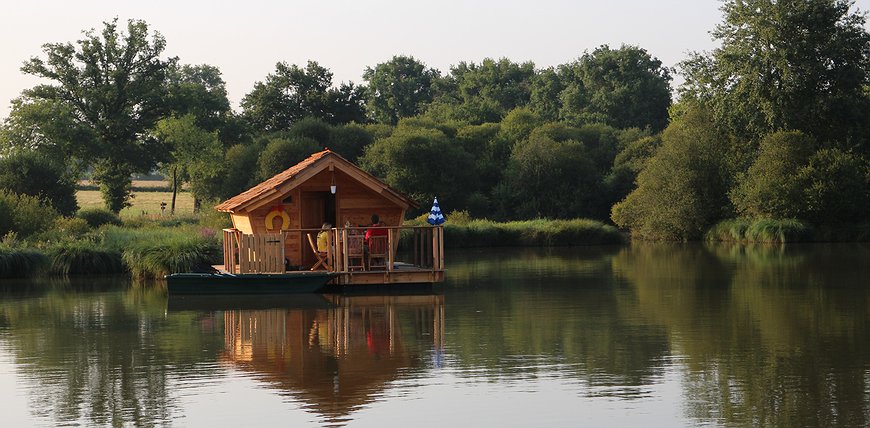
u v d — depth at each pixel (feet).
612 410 42.75
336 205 96.12
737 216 193.26
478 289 93.91
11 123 239.71
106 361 55.47
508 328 66.95
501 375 50.42
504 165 255.29
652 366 52.39
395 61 422.82
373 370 52.01
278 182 95.25
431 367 52.70
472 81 395.55
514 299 84.89
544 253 158.20
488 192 247.50
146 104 270.67
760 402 43.86
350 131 267.39
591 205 236.02
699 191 196.03
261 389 47.62
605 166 261.65
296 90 316.19
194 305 81.97
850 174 182.09
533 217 230.48
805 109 189.78
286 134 265.54
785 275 106.63
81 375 51.44
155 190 348.59
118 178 253.24
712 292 89.15
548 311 76.13
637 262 132.36
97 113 261.65
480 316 73.31
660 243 186.70
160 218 195.62
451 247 176.35
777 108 190.90
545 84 365.20
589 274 111.55
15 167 188.03
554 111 355.97
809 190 179.42
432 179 231.91
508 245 181.78
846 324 66.95
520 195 234.58
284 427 40.57
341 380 49.55
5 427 41.04
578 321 70.18
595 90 335.67
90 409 43.88
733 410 42.45
